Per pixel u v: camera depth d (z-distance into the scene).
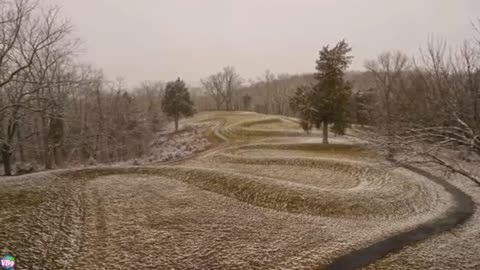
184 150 53.16
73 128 41.41
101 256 10.99
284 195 18.05
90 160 43.81
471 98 11.24
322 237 13.57
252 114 82.75
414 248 12.76
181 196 18.27
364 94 50.75
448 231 14.69
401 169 26.05
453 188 22.09
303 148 38.50
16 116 24.03
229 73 113.31
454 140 9.42
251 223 14.79
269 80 125.44
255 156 32.75
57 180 18.83
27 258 10.27
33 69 26.27
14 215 12.90
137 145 55.25
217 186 20.06
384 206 17.55
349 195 18.22
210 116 82.50
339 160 27.45
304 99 39.50
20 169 34.44
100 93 54.22
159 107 95.69
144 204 16.50
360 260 11.65
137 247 11.75
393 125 11.45
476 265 11.27
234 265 10.85
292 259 11.48
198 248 11.93
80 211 14.91
